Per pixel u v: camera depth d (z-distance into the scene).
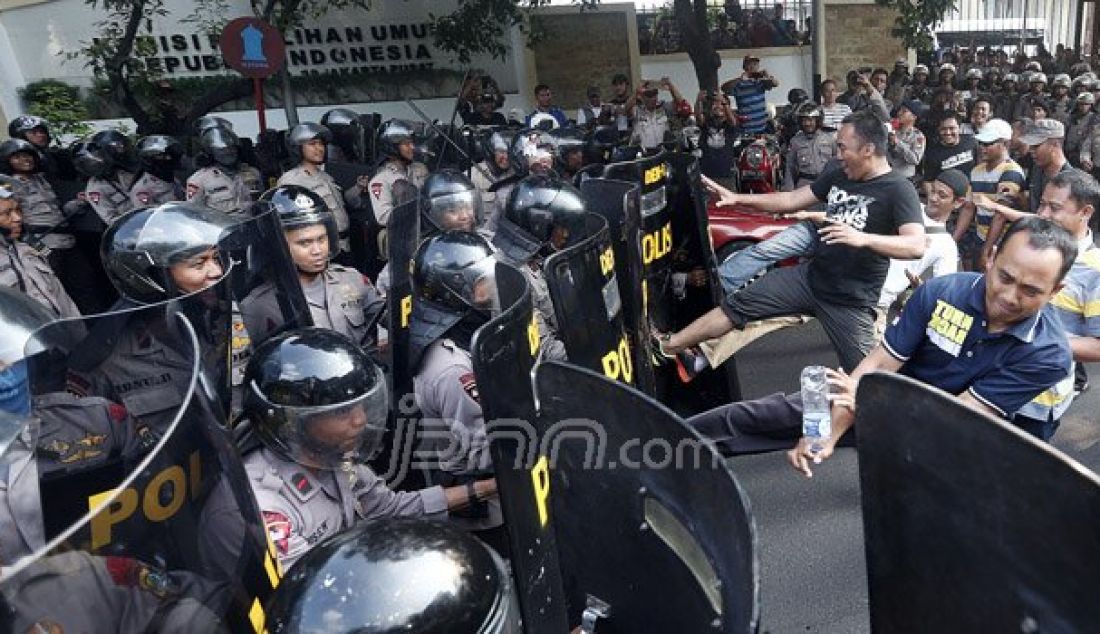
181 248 2.46
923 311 2.34
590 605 1.47
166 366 1.91
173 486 0.89
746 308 3.48
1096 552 0.80
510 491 1.29
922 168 7.64
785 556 3.15
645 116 8.93
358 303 3.17
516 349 1.38
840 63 13.65
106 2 8.16
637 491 1.22
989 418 0.90
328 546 1.03
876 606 1.19
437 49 11.05
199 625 0.92
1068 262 2.03
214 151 5.79
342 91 10.70
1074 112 8.65
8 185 4.17
